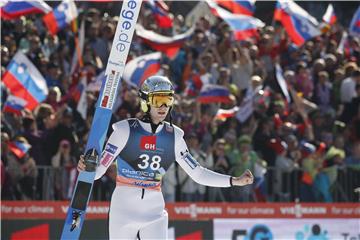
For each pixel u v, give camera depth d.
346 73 48.56
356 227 42.75
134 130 21.16
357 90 47.06
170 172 41.22
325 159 43.47
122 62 21.86
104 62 47.75
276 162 43.03
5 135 39.38
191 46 49.00
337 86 48.00
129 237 21.23
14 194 39.59
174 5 56.12
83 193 21.12
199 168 21.67
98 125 21.50
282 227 42.00
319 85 48.28
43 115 41.53
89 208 39.97
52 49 47.00
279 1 47.06
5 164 39.41
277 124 43.97
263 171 42.09
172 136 21.44
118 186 21.34
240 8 46.53
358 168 43.50
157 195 21.39
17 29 46.56
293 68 50.47
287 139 43.69
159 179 21.44
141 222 21.11
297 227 42.16
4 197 39.41
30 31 46.75
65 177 40.06
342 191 43.47
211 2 45.41
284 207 42.16
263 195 42.34
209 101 43.34
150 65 43.44
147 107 21.30
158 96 21.00
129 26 21.97
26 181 39.69
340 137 44.84
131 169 21.22
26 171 39.72
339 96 47.81
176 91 47.12
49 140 40.47
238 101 46.62
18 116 41.03
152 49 49.50
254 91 44.09
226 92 43.56
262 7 56.66
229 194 42.25
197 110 43.41
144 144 21.17
